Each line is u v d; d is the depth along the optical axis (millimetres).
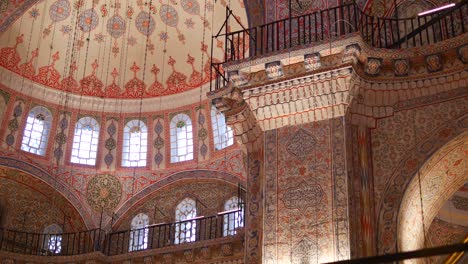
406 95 11461
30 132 18422
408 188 10836
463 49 10969
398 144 11203
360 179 10984
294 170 11312
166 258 16891
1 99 17938
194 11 18000
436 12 11633
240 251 15977
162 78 18844
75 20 18406
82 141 18891
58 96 18781
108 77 18953
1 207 18281
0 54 17828
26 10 16797
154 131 18844
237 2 16984
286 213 11055
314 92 11383
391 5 12727
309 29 11961
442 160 11141
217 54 17844
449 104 11117
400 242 10656
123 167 18750
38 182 18328
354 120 11453
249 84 11805
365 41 11297
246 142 12391
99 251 17578
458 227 14805
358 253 10414
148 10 18469
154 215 18422
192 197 18234
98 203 18578
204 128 18312
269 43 12297
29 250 18234
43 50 18391
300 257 10656
